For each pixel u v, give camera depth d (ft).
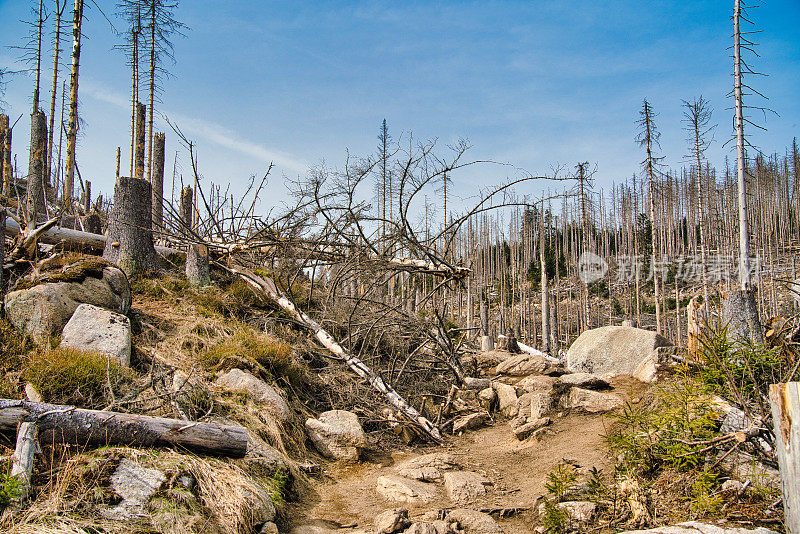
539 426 27.40
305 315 36.11
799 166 179.22
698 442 16.33
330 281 41.29
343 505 20.03
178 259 42.42
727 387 18.25
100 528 13.83
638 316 124.77
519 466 23.97
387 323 36.81
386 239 35.45
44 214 41.50
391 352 37.14
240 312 36.17
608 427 25.49
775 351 18.38
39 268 27.96
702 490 15.47
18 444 15.08
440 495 20.70
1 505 13.73
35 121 57.93
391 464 25.40
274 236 39.01
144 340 27.84
